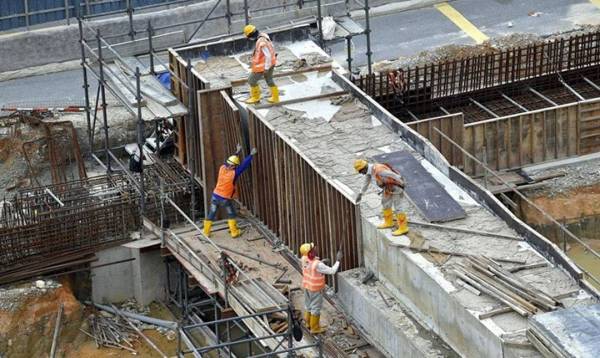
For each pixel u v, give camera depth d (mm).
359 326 70062
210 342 79375
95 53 89000
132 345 79438
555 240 86375
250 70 86188
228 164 78125
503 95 92688
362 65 99438
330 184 72000
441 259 66062
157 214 83438
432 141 85562
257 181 80688
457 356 63594
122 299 83562
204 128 81312
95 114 87938
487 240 67438
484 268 64688
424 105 90562
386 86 89062
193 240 80312
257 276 75625
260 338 67562
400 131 77125
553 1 110625
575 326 57500
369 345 69000
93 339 80125
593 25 104312
